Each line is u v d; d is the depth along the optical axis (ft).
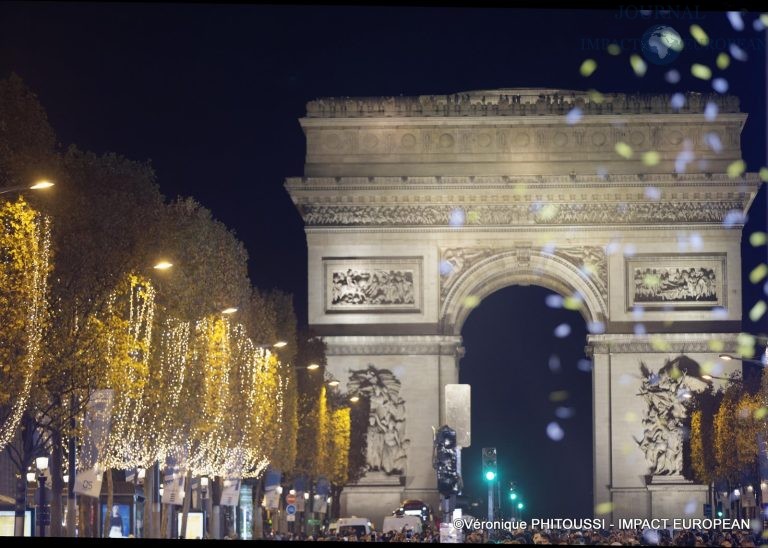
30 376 343.67
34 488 405.59
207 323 492.54
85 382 378.73
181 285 469.57
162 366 451.94
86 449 371.76
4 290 341.21
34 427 383.45
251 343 569.64
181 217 496.23
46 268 350.84
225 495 545.85
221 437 519.60
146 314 450.71
